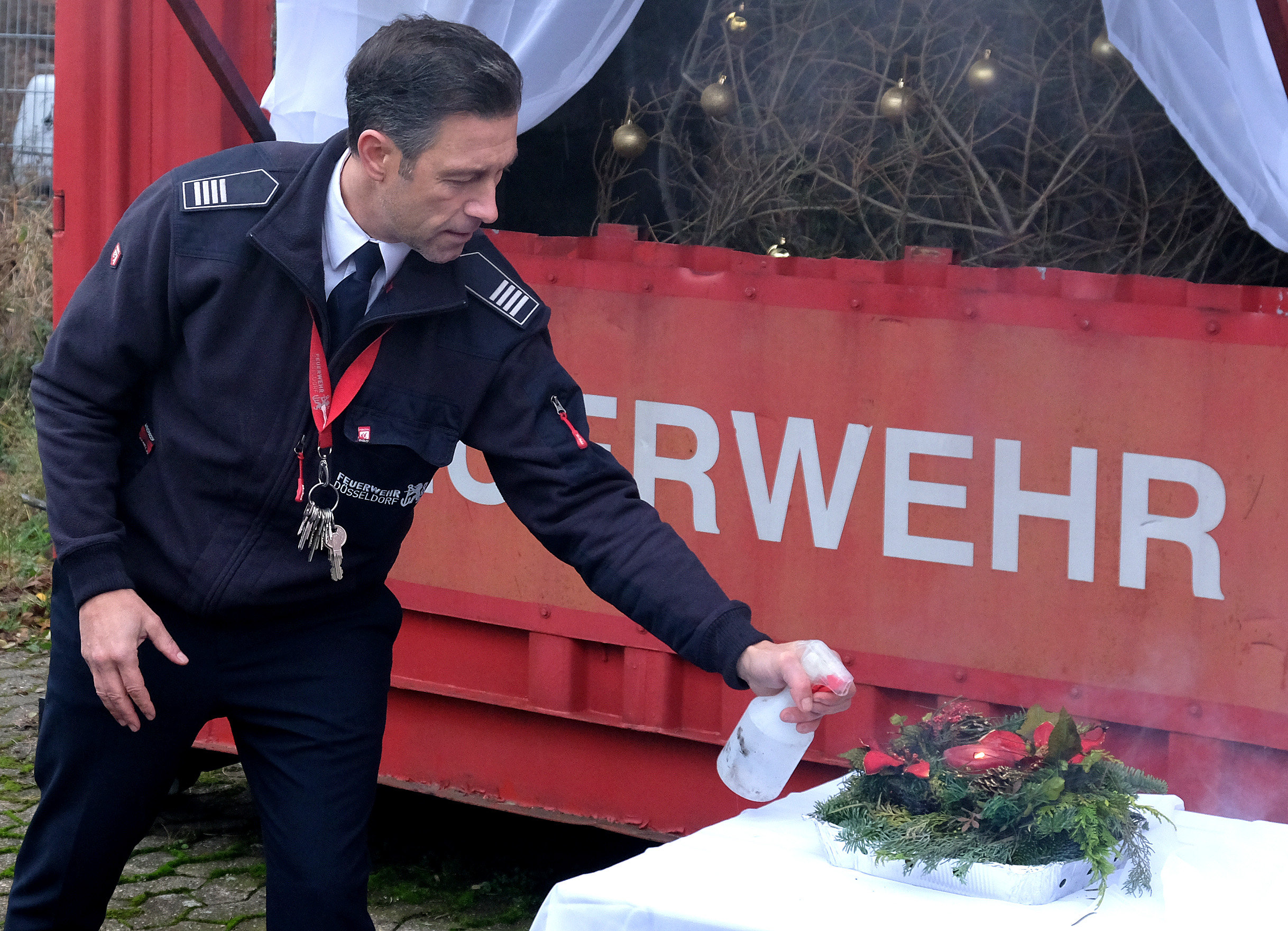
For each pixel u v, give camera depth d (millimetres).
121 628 1817
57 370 1911
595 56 2955
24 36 8523
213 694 1952
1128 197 3979
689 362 2936
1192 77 2410
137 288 1875
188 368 1894
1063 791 1576
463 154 1702
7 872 3400
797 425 2832
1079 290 2561
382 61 1707
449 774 3289
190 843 3602
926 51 4094
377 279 1877
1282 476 2406
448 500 3191
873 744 1772
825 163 4172
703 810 3004
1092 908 1500
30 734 4480
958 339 2662
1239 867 1613
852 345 2766
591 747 3119
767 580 2885
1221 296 2445
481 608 3176
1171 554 2510
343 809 1909
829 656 1688
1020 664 2652
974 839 1543
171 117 3418
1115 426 2537
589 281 3027
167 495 1938
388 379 1909
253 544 1920
